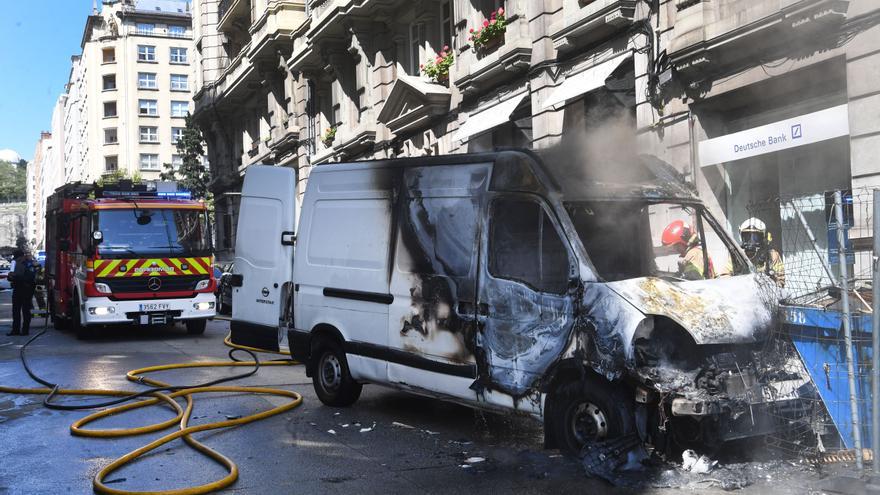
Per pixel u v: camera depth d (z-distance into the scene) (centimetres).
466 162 643
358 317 721
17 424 700
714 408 488
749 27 967
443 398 641
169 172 4988
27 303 1570
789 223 713
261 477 522
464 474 525
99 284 1372
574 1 1399
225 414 730
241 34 3728
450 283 629
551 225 564
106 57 7681
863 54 854
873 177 845
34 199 17250
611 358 504
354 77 2491
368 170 731
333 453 586
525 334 566
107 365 1077
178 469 541
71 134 10769
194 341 1405
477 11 1717
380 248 703
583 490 483
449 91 1858
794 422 522
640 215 601
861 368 505
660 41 1165
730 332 513
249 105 3662
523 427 671
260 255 899
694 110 1108
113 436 645
